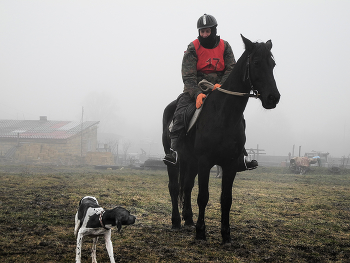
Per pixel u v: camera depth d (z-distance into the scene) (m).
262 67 4.62
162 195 10.18
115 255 4.44
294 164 27.30
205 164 5.14
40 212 6.78
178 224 6.17
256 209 8.69
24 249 4.52
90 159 41.44
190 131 5.54
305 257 4.80
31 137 44.84
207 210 8.08
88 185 11.84
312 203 9.85
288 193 12.34
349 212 8.67
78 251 3.75
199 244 5.15
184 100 5.84
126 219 3.49
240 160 5.57
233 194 11.41
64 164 39.47
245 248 5.09
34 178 13.57
